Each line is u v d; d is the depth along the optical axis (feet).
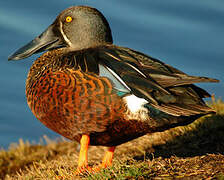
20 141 49.93
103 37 31.04
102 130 27.04
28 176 31.89
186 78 26.27
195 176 25.12
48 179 28.94
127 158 32.86
